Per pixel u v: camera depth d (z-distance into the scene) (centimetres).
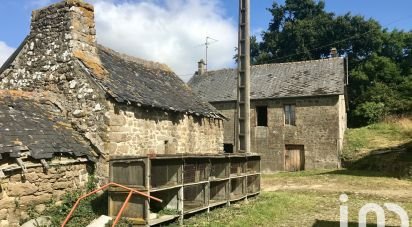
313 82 2588
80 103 1095
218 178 1099
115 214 846
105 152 1044
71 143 998
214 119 1609
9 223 812
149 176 811
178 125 1357
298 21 4681
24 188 846
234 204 1179
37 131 946
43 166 888
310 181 1888
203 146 1522
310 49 4559
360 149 2484
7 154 814
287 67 2855
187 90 1678
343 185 1722
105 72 1164
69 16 1152
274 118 2594
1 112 938
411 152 2150
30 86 1191
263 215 1033
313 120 2475
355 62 4406
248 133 1427
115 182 847
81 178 1002
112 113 1062
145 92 1259
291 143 2530
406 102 3509
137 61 1531
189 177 959
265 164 2591
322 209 1172
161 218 855
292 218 1035
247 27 1459
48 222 841
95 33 1218
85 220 866
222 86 2934
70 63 1124
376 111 3525
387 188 1612
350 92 4072
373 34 4338
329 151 2412
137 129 1151
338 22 4447
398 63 4331
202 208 1004
